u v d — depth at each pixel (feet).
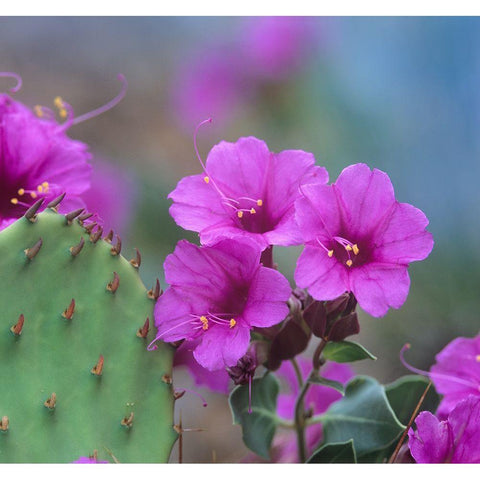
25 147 2.10
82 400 1.87
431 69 3.43
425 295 3.13
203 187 1.96
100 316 1.90
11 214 2.10
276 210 1.95
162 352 1.91
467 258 3.22
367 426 2.05
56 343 1.88
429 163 3.40
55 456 1.85
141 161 3.38
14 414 1.85
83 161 2.14
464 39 3.40
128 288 1.92
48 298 1.89
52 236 1.90
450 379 2.12
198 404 2.88
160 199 3.13
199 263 1.91
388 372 3.07
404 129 3.43
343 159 3.43
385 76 3.44
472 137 3.40
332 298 1.84
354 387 2.08
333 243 1.89
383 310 1.85
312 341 2.78
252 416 2.08
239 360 1.94
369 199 1.88
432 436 1.91
